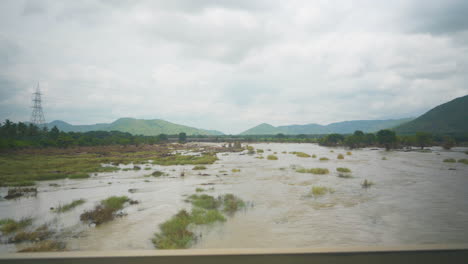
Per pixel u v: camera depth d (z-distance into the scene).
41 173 31.50
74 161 43.94
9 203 17.89
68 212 15.41
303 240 10.84
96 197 19.59
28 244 10.65
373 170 32.53
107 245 10.51
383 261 2.04
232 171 33.03
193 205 16.70
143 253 1.99
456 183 23.64
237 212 15.06
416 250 2.07
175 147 102.62
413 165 37.25
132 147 93.94
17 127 88.00
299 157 55.00
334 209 15.62
